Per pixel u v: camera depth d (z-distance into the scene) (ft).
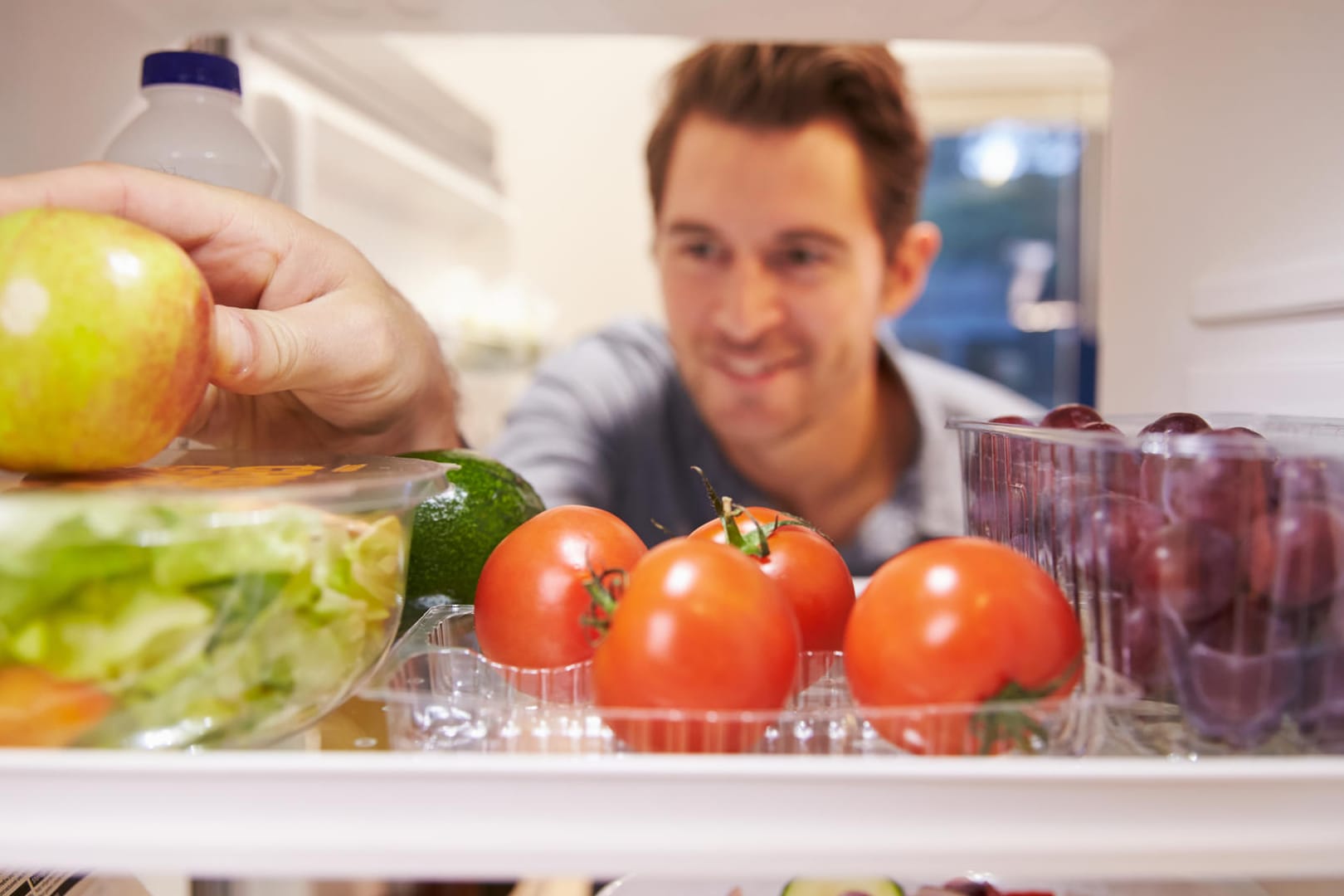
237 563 1.12
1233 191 2.02
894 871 0.99
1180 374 2.23
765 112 4.86
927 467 5.45
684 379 5.37
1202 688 1.18
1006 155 7.69
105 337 1.09
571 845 0.98
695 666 1.16
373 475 1.37
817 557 1.47
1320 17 1.72
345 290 1.74
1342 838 0.99
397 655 1.49
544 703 1.46
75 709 1.08
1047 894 1.79
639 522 5.45
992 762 1.01
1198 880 1.79
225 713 1.14
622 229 7.72
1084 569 1.33
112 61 2.23
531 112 7.70
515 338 7.02
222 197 1.58
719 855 0.98
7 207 1.33
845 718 1.33
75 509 1.06
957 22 2.33
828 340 5.17
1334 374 1.71
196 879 2.05
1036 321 7.89
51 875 1.56
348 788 0.98
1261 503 1.16
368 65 4.92
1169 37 2.25
